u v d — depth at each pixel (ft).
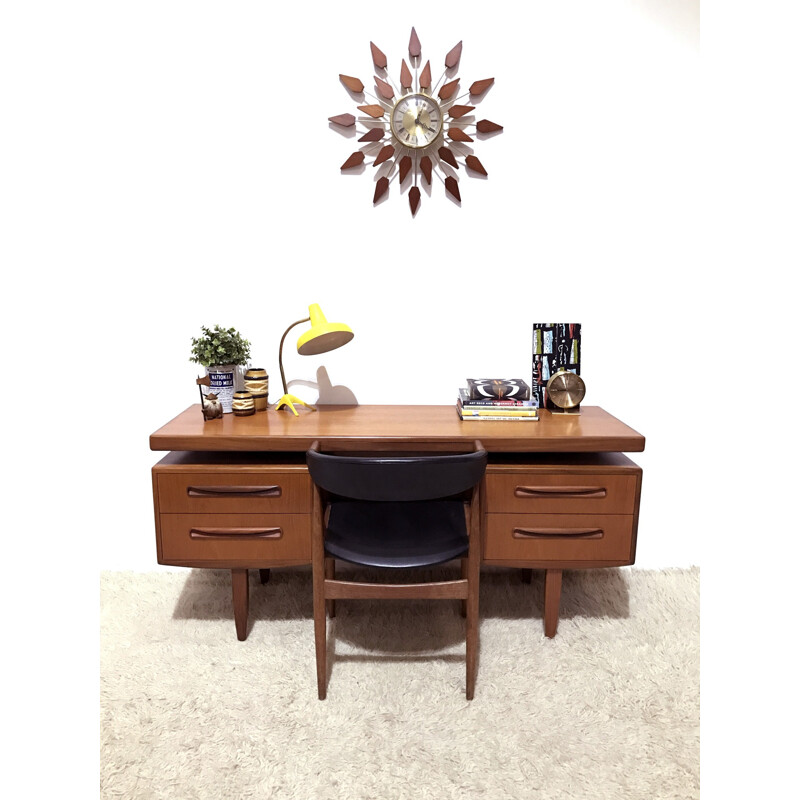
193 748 4.53
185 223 6.43
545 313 6.63
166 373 6.73
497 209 6.44
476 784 4.22
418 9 6.11
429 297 6.61
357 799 4.11
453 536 4.99
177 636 5.93
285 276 6.56
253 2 6.07
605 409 6.82
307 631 6.03
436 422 5.92
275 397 6.86
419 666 5.47
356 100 6.26
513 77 6.22
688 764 4.37
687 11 6.10
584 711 4.91
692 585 6.84
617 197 6.41
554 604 5.79
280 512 5.40
